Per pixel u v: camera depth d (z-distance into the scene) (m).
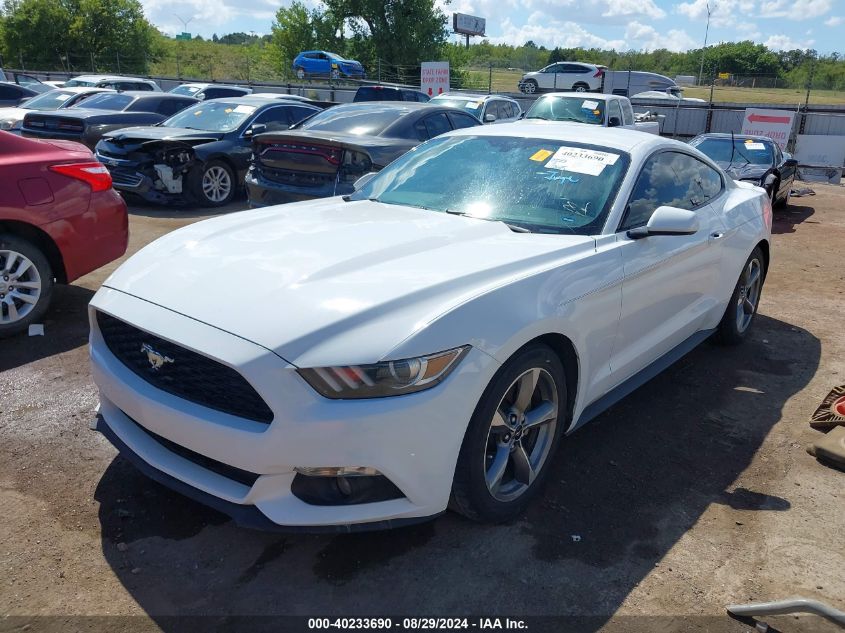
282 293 2.56
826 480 3.38
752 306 5.22
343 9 43.62
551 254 3.06
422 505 2.51
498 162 3.90
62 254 4.92
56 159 4.85
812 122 19.38
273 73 49.38
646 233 3.45
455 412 2.48
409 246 3.01
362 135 7.65
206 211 9.89
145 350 2.65
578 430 3.84
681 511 3.09
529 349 2.79
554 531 2.90
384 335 2.39
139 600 2.45
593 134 4.05
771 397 4.34
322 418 2.31
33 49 45.31
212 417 2.45
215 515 2.94
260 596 2.49
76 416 3.72
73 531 2.79
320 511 2.42
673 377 4.61
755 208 4.95
